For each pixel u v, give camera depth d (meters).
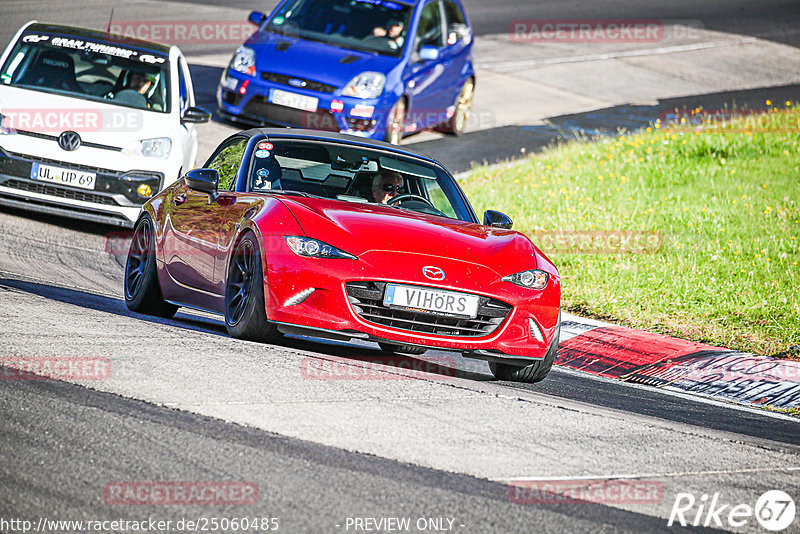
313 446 16.45
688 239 43.41
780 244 42.66
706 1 121.56
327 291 22.41
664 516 15.59
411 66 55.88
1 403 16.84
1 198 38.34
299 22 56.84
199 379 19.36
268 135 28.06
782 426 24.27
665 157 58.59
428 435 17.86
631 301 35.66
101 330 22.58
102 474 14.52
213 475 14.82
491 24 99.38
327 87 52.88
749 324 33.53
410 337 22.80
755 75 89.56
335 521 13.70
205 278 25.73
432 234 24.52
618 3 115.75
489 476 16.25
